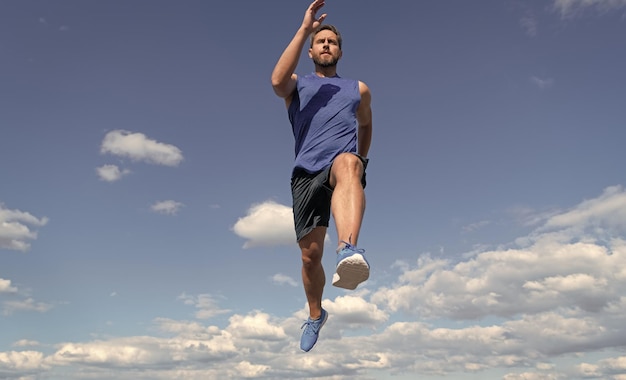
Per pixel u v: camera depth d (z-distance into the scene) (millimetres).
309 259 4488
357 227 3598
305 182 4328
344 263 3361
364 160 4230
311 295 4684
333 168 4008
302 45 4258
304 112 4414
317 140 4312
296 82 4520
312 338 4699
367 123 5078
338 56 4691
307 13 4277
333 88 4500
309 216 4363
